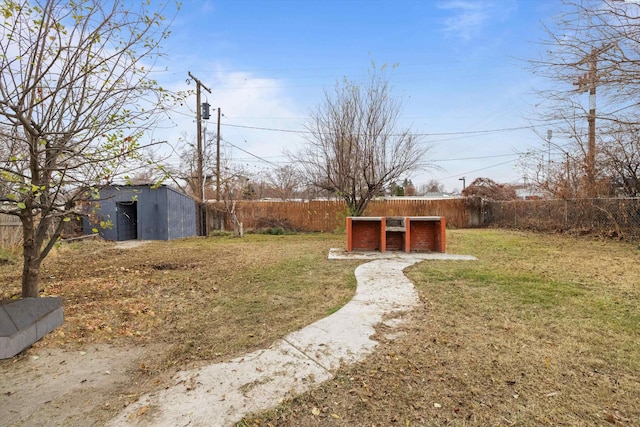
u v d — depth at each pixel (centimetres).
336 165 1302
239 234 1510
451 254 797
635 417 194
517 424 190
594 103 837
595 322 340
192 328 356
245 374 249
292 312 393
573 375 240
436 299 424
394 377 240
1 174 307
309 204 1795
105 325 368
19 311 321
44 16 310
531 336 307
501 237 1207
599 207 1145
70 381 251
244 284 542
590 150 1166
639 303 401
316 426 192
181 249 1034
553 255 767
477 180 2277
